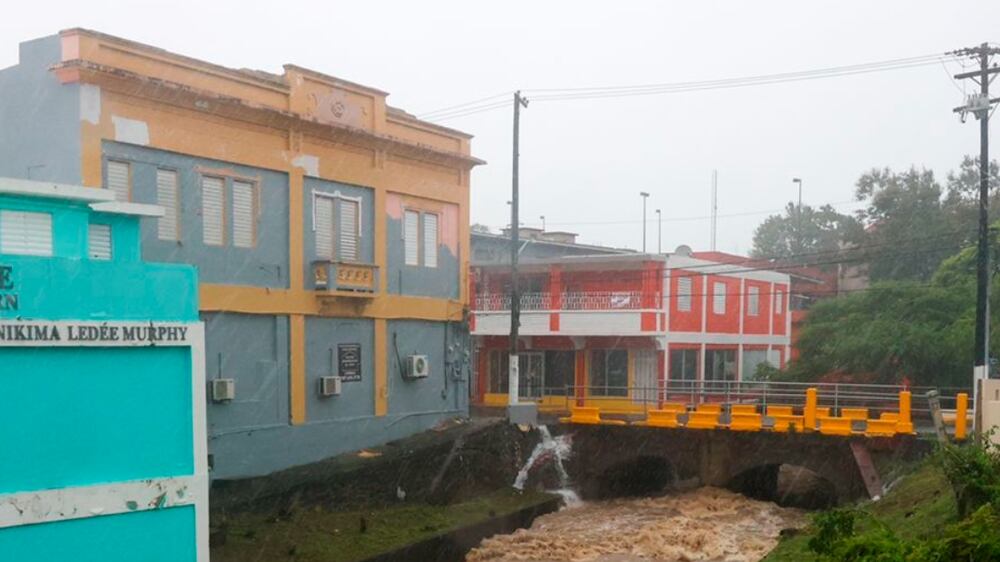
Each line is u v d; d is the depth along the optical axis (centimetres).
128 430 1198
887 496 2027
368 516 2030
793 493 2823
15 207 1161
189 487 1245
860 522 1641
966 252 3359
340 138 2266
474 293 3741
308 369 2194
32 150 1777
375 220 2389
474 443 2453
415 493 2234
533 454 2659
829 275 4809
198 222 1941
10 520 1076
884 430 2336
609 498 2752
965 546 944
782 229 6125
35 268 1116
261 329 2088
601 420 2805
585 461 2756
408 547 1841
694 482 2994
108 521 1168
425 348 2589
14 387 1091
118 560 1177
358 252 2347
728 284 3803
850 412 2544
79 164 1711
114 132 1766
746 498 2617
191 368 1261
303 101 2166
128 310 1205
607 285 3472
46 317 1122
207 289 1939
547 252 4350
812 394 2478
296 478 1992
